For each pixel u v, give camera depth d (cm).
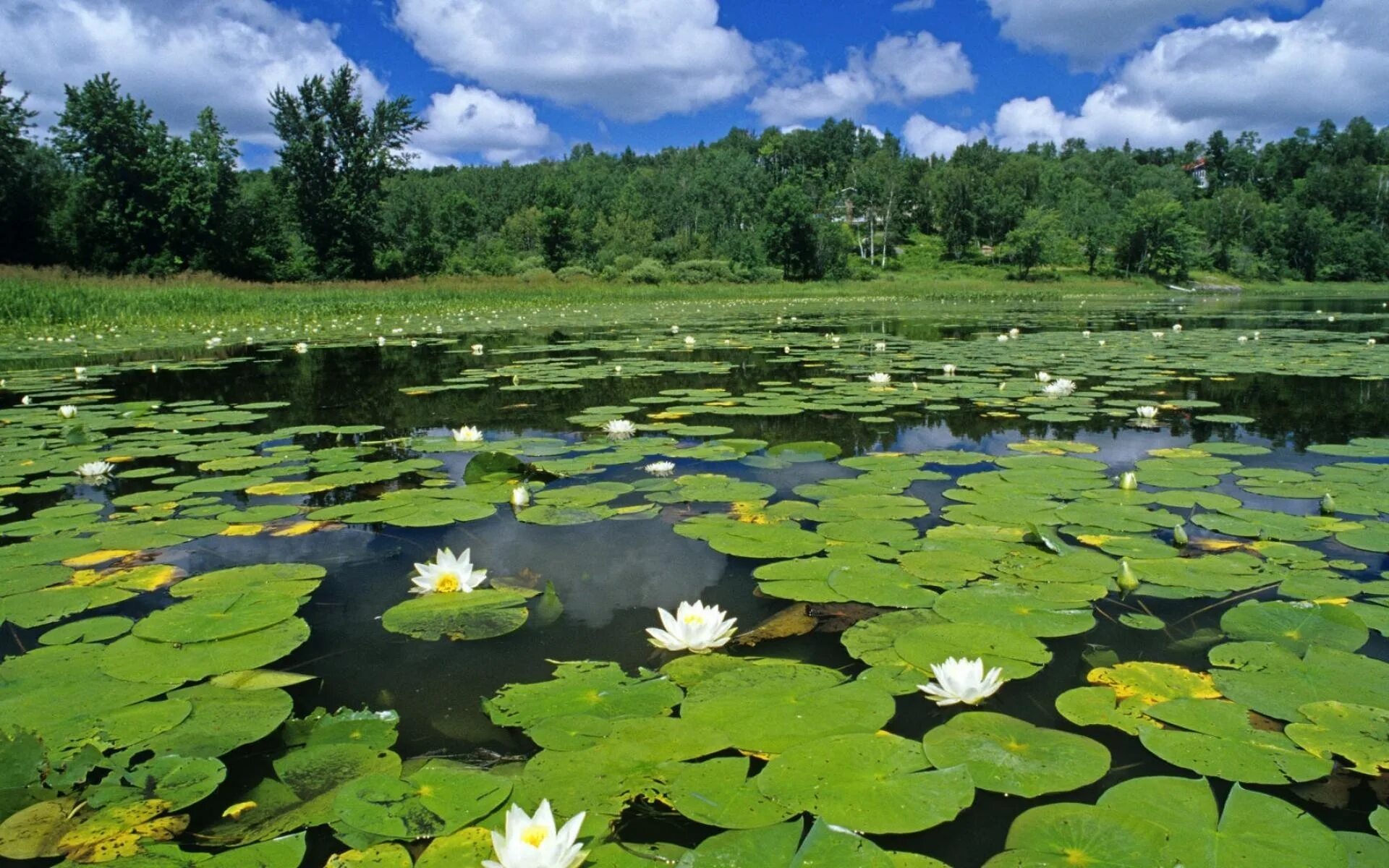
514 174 8450
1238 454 365
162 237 2948
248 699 163
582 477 340
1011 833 121
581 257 4872
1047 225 4903
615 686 166
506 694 164
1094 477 328
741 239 5097
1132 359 766
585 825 121
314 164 3316
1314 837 118
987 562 233
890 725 152
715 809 125
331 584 229
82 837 121
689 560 243
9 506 304
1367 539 245
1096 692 162
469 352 923
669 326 1405
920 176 6931
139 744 146
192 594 217
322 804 130
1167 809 125
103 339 1169
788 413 481
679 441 409
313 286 2733
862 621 198
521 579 229
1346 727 147
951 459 363
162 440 427
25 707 158
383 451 394
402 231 4728
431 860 115
